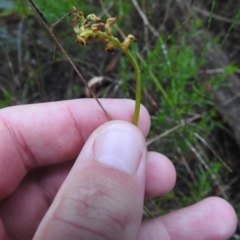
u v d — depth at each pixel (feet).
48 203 0.32
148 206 0.40
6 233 0.29
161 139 0.41
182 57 0.39
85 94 0.47
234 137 0.44
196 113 0.44
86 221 0.21
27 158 0.30
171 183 0.31
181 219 0.31
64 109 0.29
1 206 0.31
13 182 0.29
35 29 0.50
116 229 0.21
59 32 0.47
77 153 0.30
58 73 0.49
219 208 0.31
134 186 0.23
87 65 0.48
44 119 0.29
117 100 0.30
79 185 0.22
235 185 0.44
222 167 0.44
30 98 0.47
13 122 0.29
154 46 0.43
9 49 0.49
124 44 0.23
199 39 0.46
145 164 0.24
